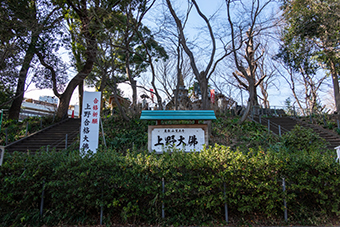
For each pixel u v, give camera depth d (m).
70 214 4.84
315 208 4.95
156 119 8.66
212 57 14.04
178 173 4.86
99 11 13.55
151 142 8.41
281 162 4.91
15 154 5.31
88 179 4.82
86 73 20.03
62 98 20.50
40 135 15.30
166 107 19.58
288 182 4.91
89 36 15.28
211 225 4.67
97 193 4.85
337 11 14.32
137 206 4.76
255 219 4.89
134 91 20.30
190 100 21.17
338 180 4.80
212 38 14.05
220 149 5.36
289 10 16.02
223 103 25.78
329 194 4.92
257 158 5.05
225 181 4.80
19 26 13.95
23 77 17.45
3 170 4.94
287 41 17.41
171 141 8.41
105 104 33.78
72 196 4.90
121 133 14.30
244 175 4.82
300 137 9.83
